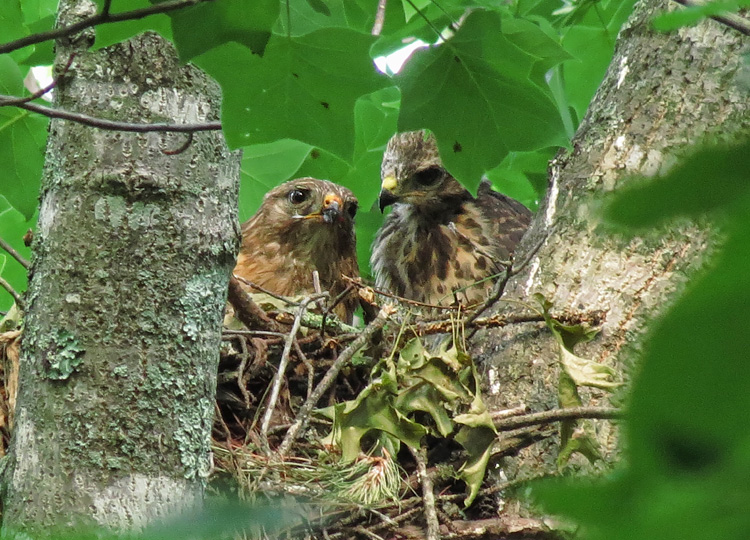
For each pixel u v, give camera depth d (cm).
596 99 865
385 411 683
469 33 613
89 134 586
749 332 127
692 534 134
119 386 550
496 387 752
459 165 688
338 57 553
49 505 527
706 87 805
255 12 500
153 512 529
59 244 573
